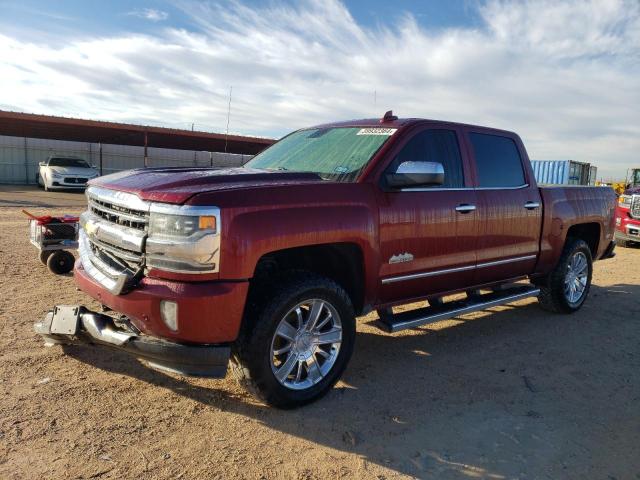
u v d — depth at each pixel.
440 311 4.72
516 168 5.51
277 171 3.96
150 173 3.85
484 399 4.00
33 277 6.86
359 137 4.59
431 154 4.59
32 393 3.67
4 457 2.92
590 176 22.11
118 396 3.72
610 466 3.17
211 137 34.41
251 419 3.52
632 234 12.64
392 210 4.10
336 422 3.54
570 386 4.32
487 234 4.97
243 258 3.22
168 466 2.94
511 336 5.57
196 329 3.14
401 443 3.32
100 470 2.86
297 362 3.66
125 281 3.26
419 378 4.35
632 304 7.07
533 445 3.37
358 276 4.04
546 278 6.20
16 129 32.72
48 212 15.41
